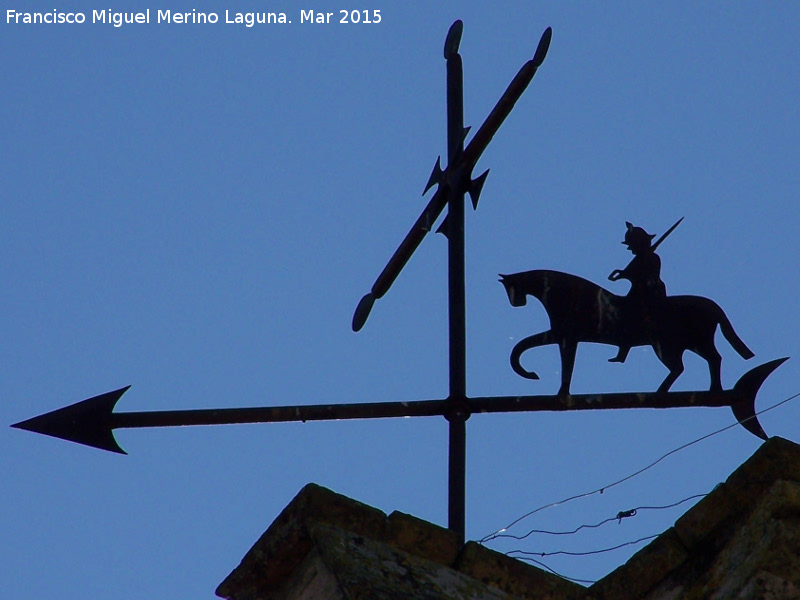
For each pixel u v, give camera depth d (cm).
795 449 2166
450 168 2989
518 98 2884
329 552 2075
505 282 3045
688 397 2845
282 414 2797
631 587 2202
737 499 2169
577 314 2986
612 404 2827
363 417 2778
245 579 2180
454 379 2803
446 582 2139
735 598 2075
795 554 2059
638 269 3039
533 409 2797
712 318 3003
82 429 2812
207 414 2812
